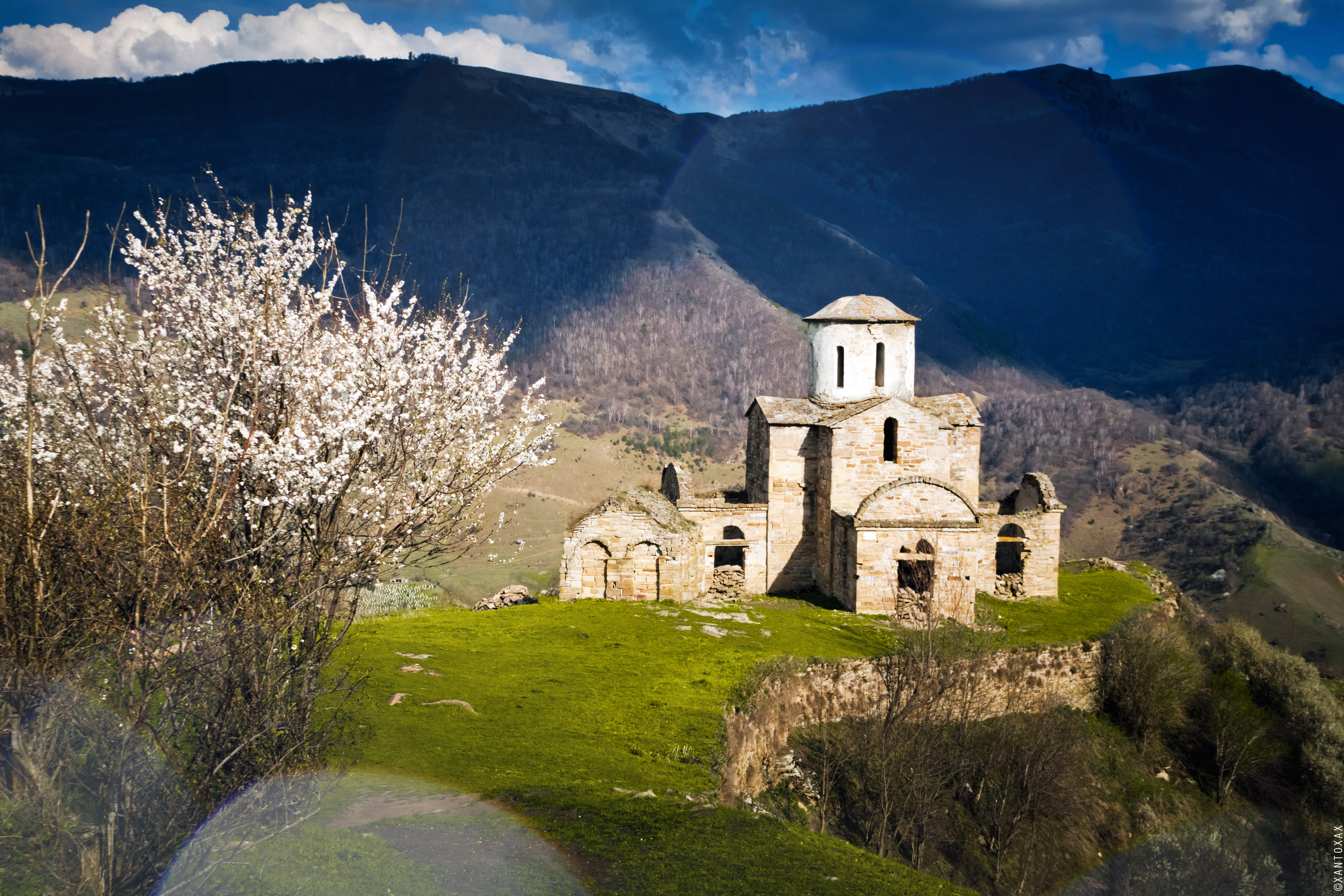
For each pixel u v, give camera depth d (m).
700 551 37.53
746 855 14.73
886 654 30.41
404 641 27.66
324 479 13.12
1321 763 33.53
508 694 23.09
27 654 10.90
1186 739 35.31
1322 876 30.77
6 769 12.11
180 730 11.48
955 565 35.16
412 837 14.16
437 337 15.67
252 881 11.49
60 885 10.47
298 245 14.39
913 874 14.68
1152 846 29.69
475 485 15.78
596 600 34.97
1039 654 33.31
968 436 40.16
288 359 13.25
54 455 11.40
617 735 20.70
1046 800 28.20
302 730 13.12
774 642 30.56
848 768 25.98
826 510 38.03
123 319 12.50
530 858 13.88
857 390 39.72
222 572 11.94
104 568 10.86
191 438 11.48
